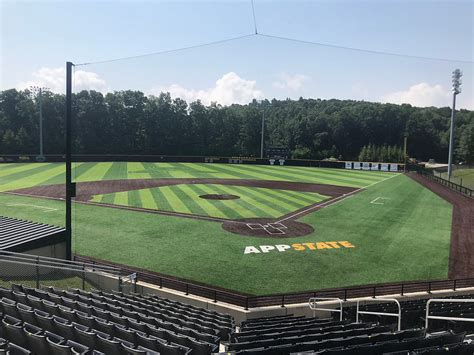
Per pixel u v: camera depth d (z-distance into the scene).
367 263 22.55
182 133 115.88
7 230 22.19
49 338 8.00
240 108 138.62
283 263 22.17
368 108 134.25
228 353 8.30
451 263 22.88
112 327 9.12
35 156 79.31
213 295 17.48
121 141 109.88
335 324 13.04
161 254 23.16
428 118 137.12
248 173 68.25
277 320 14.44
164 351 8.21
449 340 8.59
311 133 127.31
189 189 47.34
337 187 52.81
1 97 103.50
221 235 27.41
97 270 19.22
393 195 46.53
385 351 7.94
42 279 18.67
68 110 20.58
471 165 112.19
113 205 36.69
